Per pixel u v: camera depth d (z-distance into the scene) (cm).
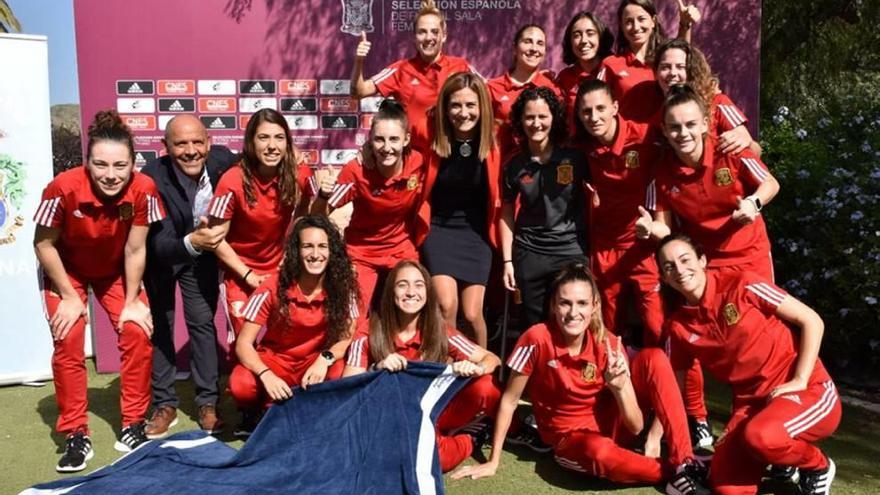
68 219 379
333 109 529
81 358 389
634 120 441
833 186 521
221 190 408
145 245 405
